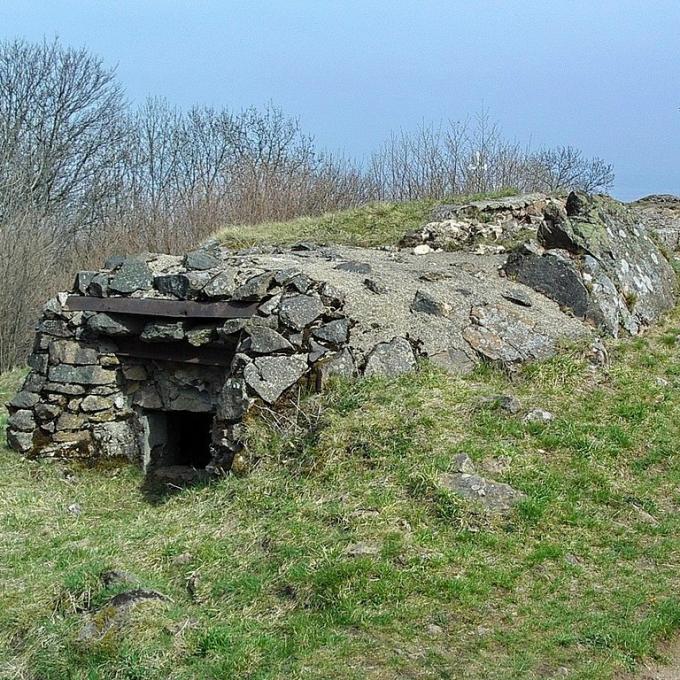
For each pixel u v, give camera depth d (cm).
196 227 1786
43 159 2556
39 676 446
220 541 553
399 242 1070
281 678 412
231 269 775
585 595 474
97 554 571
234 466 645
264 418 662
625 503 571
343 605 459
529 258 852
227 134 2623
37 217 1984
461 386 682
